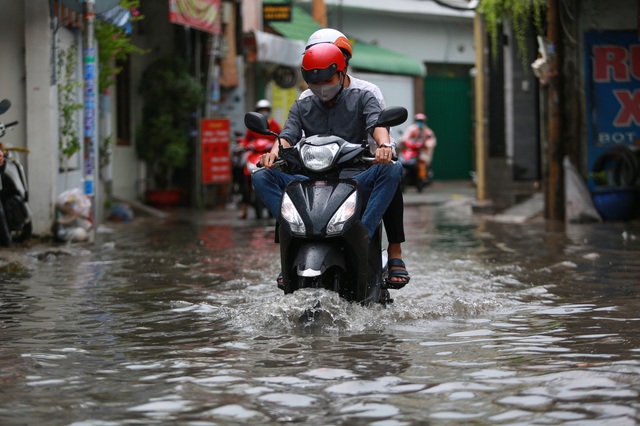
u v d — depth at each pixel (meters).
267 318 6.92
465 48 42.03
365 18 39.50
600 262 10.96
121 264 11.44
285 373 5.32
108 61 18.31
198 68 24.58
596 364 5.46
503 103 22.23
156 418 4.46
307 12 38.50
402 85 39.03
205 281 9.78
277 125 19.98
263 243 14.44
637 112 17.66
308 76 7.14
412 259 11.73
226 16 25.47
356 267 6.83
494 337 6.37
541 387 4.93
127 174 23.12
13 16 13.44
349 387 4.97
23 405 4.72
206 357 5.83
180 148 23.64
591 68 17.61
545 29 17.86
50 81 13.45
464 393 4.84
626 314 7.29
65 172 14.57
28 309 7.88
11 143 13.52
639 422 4.27
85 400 4.81
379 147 6.93
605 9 17.56
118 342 6.38
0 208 11.95
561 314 7.33
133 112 23.59
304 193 6.82
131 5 18.16
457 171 41.22
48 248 12.70
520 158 22.00
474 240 14.41
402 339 6.30
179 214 22.19
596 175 17.52
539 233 15.27
